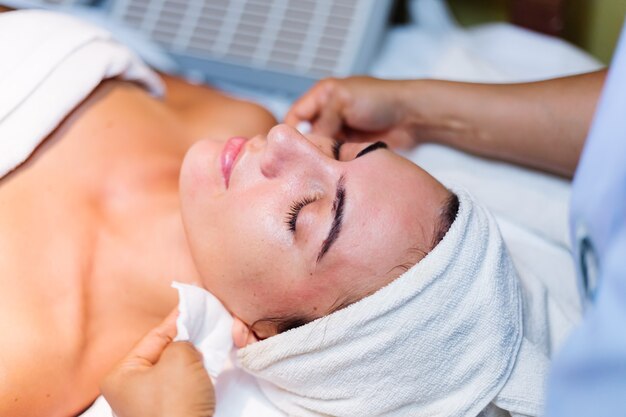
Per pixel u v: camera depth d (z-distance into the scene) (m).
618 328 0.50
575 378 0.54
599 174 0.61
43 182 1.06
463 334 0.92
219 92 1.39
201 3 1.56
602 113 0.61
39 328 0.98
